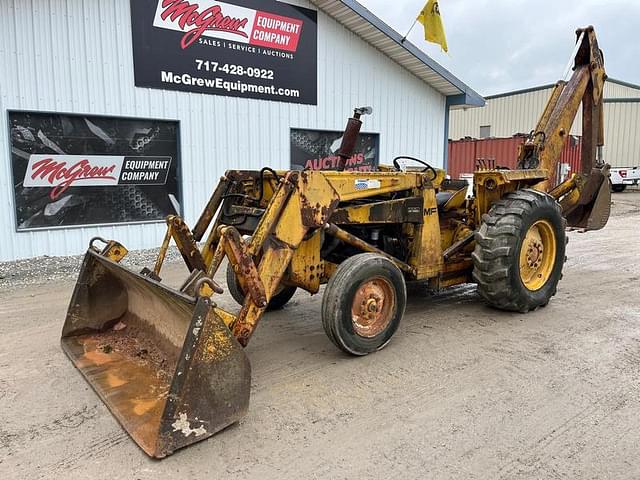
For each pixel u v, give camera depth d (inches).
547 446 101.9
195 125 347.6
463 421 111.5
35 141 292.8
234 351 104.3
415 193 172.6
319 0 386.3
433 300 208.5
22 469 94.7
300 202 132.3
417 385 129.1
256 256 126.7
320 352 152.1
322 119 412.5
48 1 287.6
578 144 711.7
